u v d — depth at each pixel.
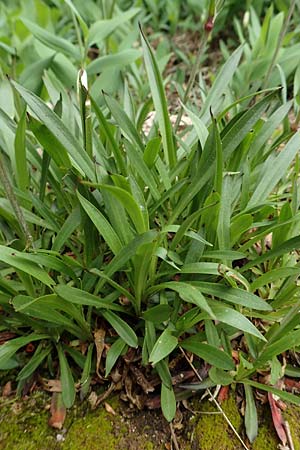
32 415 0.44
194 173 0.47
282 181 0.59
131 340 0.42
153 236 0.37
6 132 0.47
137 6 1.09
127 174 0.45
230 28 1.12
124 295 0.47
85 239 0.44
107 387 0.45
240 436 0.43
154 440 0.43
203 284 0.42
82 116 0.42
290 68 0.76
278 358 0.47
